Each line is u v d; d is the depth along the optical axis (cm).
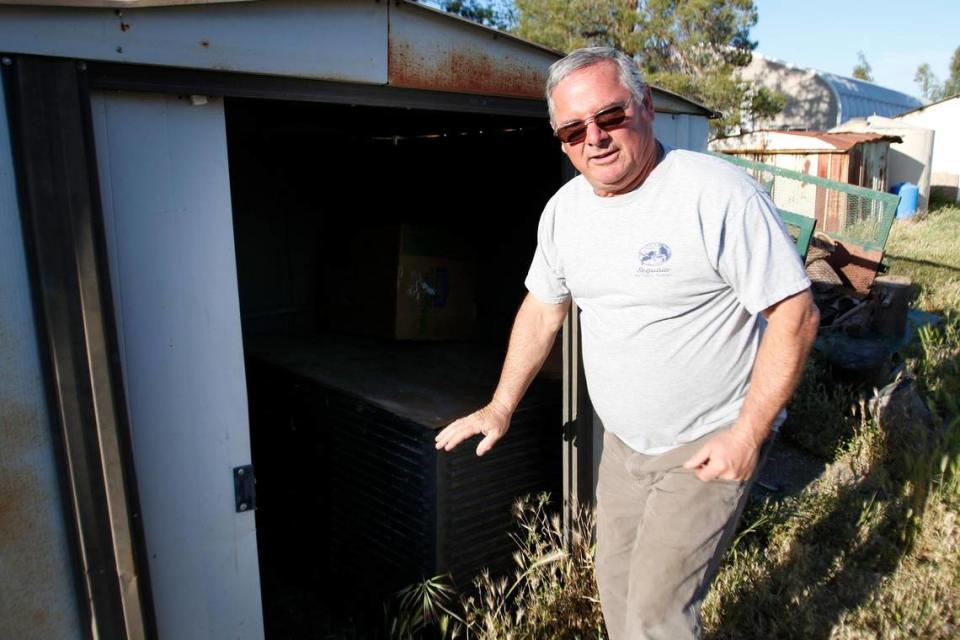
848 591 288
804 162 1124
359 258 419
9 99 159
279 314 446
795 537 323
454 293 417
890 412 417
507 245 409
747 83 1486
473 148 405
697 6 1417
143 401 190
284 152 438
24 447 169
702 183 184
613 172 188
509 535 285
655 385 201
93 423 174
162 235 188
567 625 260
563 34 1462
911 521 329
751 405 181
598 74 184
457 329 420
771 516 331
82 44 164
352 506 297
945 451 372
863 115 2245
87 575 178
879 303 595
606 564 227
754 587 285
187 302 194
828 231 662
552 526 297
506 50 249
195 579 204
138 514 184
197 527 203
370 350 382
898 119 1844
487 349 392
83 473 174
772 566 301
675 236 187
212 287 197
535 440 292
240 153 423
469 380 323
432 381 319
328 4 202
